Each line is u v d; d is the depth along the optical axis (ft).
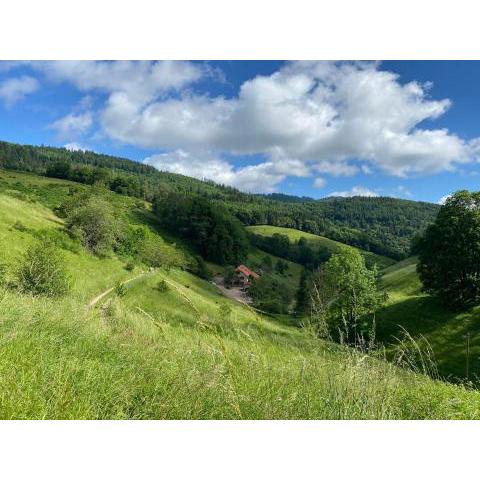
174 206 477.77
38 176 550.36
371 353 18.11
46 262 69.05
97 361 17.19
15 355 15.89
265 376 16.65
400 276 241.76
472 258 167.73
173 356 18.89
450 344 155.84
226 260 443.32
